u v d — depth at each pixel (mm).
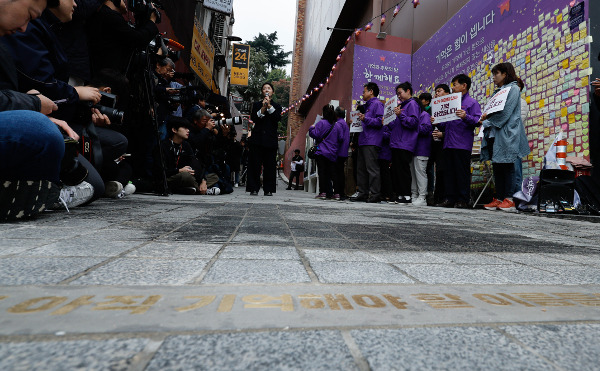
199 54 10789
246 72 17953
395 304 734
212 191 6441
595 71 4582
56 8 1898
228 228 1866
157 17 4172
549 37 5289
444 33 8359
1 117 1524
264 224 2117
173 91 5215
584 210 3998
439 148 6012
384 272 1044
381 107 5902
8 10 1511
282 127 42531
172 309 637
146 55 4215
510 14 6145
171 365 433
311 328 582
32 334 503
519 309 740
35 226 1592
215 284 821
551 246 1851
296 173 17328
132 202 3238
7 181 1603
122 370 414
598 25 4621
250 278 894
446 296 816
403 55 10031
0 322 541
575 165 4398
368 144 5918
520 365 486
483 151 5203
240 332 550
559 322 668
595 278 1098
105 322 561
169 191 5332
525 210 4625
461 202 5246
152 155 5090
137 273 888
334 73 12641
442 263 1242
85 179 2434
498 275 1084
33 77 1973
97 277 833
